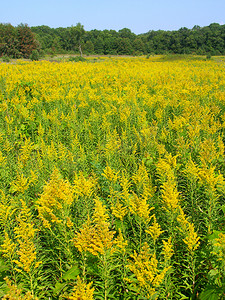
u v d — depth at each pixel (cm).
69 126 789
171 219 344
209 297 259
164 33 12731
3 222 370
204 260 309
